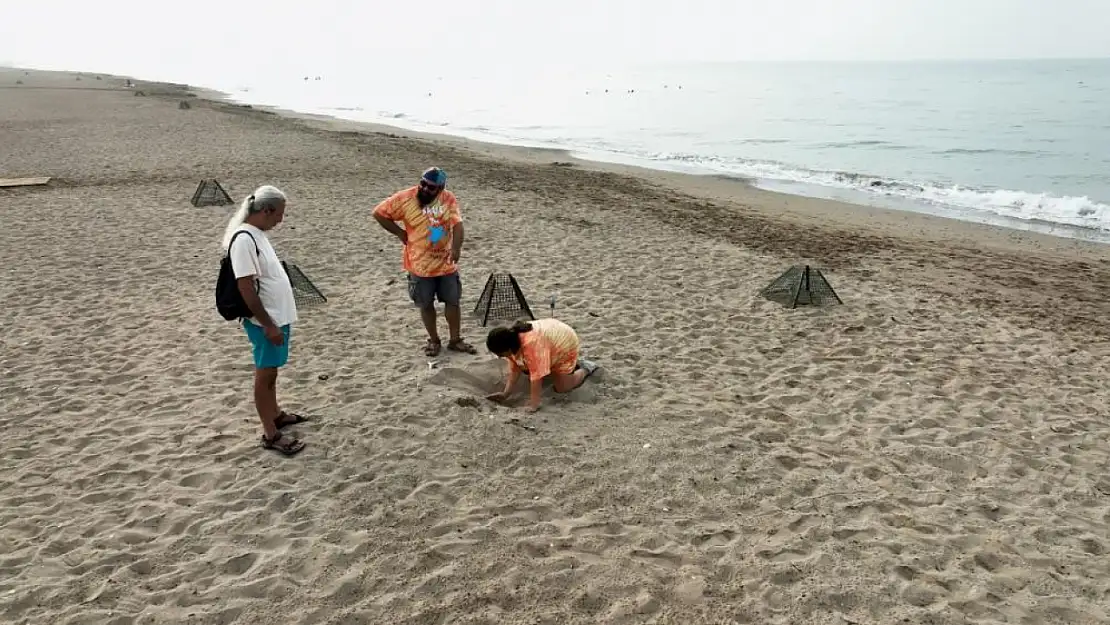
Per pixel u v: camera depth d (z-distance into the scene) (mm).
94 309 7320
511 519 4004
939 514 4180
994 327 7609
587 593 3424
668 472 4523
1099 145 26375
